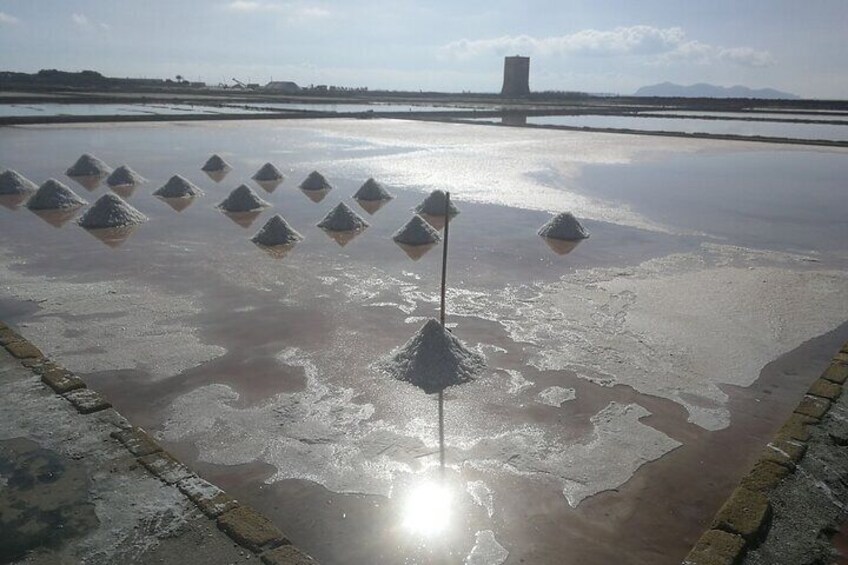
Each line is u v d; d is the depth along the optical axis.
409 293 4.77
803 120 25.77
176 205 7.82
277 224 6.18
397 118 25.05
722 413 3.14
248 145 14.24
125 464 2.49
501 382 3.40
